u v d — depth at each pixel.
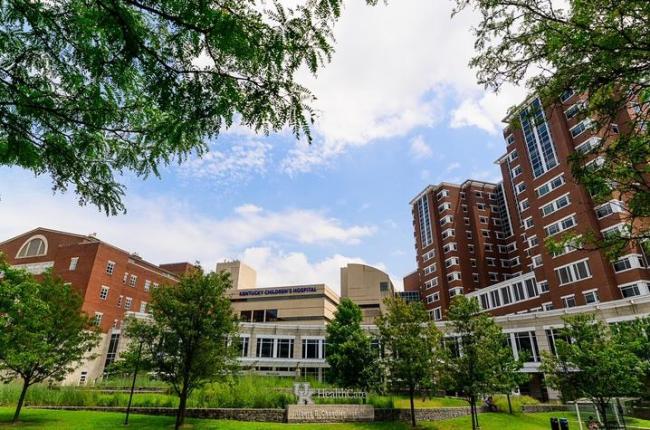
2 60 4.25
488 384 20.06
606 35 4.47
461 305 21.73
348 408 21.70
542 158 46.16
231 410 20.91
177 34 3.75
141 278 51.81
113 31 3.65
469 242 69.75
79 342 19.36
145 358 17.81
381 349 23.53
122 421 18.06
